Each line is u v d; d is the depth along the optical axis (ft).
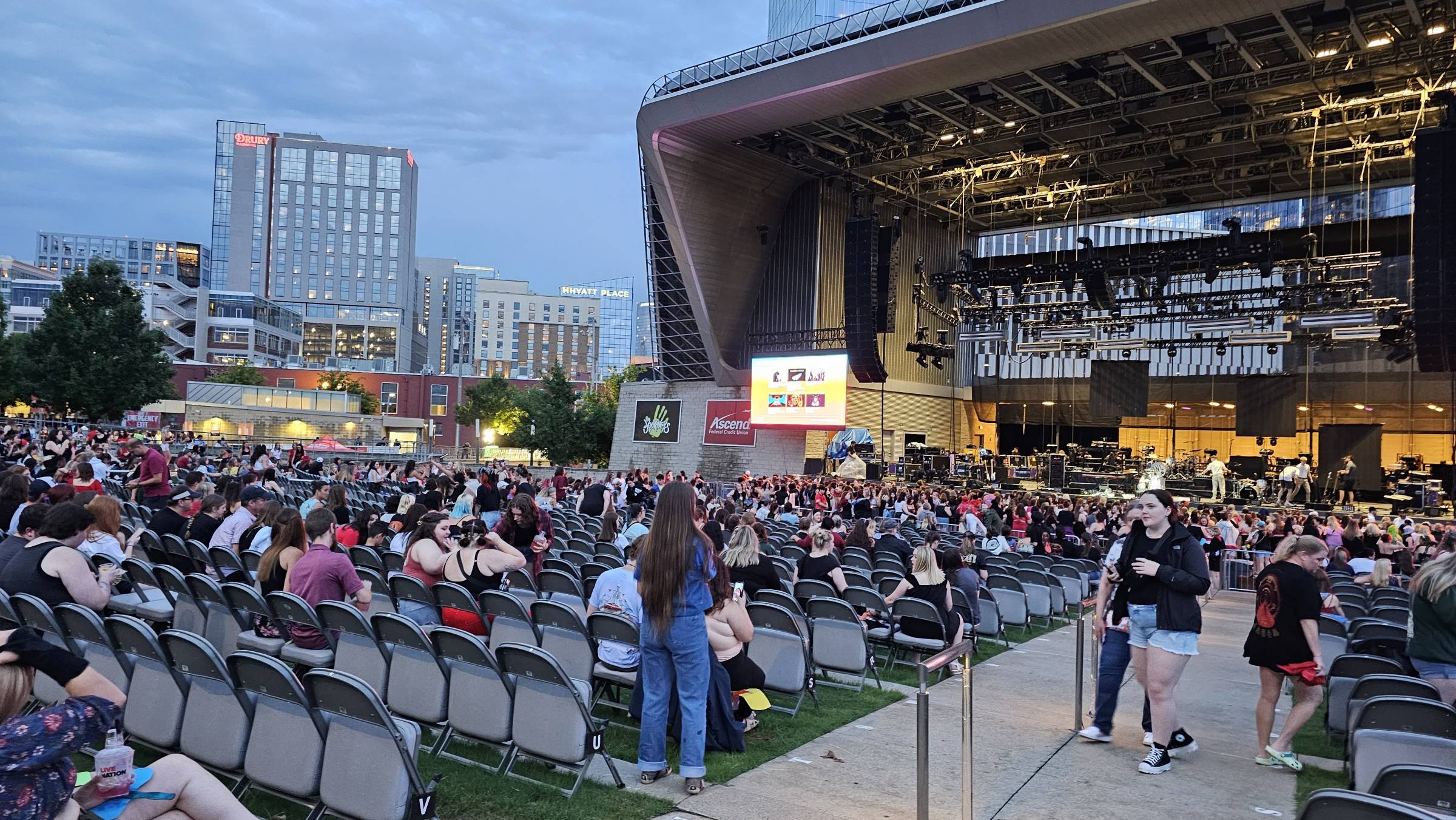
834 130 109.29
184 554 28.22
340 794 12.86
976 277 113.39
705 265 125.08
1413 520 79.41
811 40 94.84
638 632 19.15
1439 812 10.46
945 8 84.89
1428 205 66.74
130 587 23.93
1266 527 69.05
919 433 141.79
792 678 21.76
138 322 156.56
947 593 27.76
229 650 21.06
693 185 117.80
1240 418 124.26
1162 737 18.58
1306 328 102.53
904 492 86.48
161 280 337.31
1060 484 117.70
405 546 29.22
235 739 14.11
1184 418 142.51
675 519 16.30
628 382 149.18
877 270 113.70
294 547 22.43
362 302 490.49
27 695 8.96
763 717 21.70
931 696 24.67
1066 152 109.81
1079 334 107.45
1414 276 67.56
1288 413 120.06
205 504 31.45
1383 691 17.52
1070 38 79.77
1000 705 24.11
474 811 14.82
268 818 14.37
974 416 157.99
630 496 78.18
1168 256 96.73
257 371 261.85
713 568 16.52
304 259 486.38
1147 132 101.86
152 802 9.86
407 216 506.48
